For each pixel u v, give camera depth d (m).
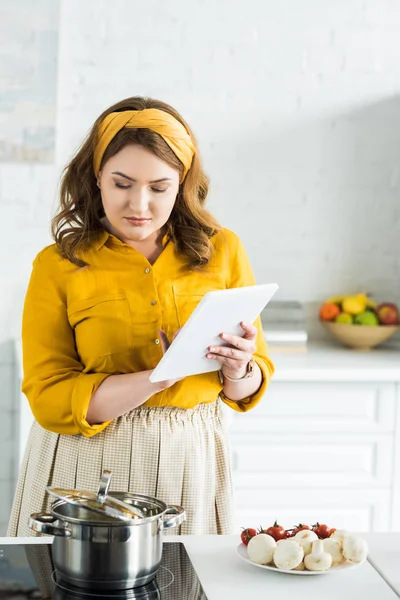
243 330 1.85
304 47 3.75
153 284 2.01
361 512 3.37
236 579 1.55
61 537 1.49
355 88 3.79
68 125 3.66
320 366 3.32
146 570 1.50
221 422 2.12
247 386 2.03
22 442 3.36
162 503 1.59
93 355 2.00
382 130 3.82
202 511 2.04
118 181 1.87
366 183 3.84
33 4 3.53
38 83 3.57
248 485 3.32
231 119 3.74
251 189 3.79
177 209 2.05
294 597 1.48
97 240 2.02
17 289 3.70
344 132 3.80
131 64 3.67
